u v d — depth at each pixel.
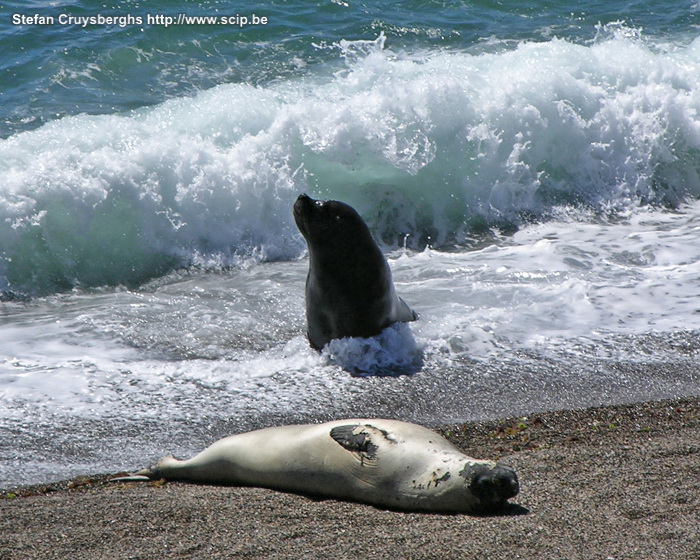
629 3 75.88
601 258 41.41
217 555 16.17
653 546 16.14
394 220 46.09
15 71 55.31
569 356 31.19
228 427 26.20
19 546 16.64
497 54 58.28
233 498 19.23
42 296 37.38
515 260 41.22
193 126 45.41
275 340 32.66
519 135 48.59
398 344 31.44
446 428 25.91
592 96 51.38
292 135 45.22
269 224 43.28
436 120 47.31
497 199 47.62
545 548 16.08
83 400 27.52
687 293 36.75
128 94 53.56
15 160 40.16
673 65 55.09
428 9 71.25
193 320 34.09
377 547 16.28
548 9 73.31
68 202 39.47
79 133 43.03
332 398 28.19
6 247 37.97
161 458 23.91
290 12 68.00
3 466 23.27
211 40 61.66
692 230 45.72
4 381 28.58
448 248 44.41
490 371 30.03
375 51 62.16
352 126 45.91
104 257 39.66
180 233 41.44
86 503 19.19
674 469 20.39
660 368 30.36
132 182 40.91
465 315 34.12
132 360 30.53
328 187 45.50
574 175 49.88
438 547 16.14
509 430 25.50
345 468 19.14
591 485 19.33
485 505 17.62
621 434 24.64
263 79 56.19
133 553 16.33
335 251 30.02
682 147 52.44
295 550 16.27
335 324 31.27
